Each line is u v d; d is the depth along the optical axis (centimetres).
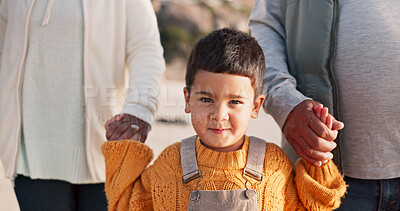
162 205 151
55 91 203
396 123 173
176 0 1388
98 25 205
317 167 156
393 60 170
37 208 210
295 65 194
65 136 204
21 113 204
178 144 165
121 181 163
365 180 181
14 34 202
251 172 151
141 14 218
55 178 206
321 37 180
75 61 203
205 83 146
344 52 177
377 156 176
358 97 175
